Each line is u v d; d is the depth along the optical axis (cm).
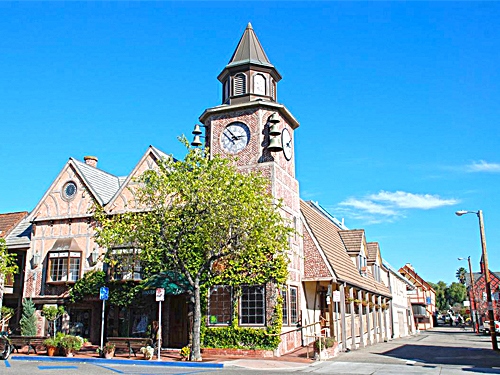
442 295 14638
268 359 1958
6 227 3269
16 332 2761
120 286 2453
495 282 6550
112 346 1966
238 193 1878
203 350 2112
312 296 2625
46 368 1634
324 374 1534
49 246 2723
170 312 2408
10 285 2912
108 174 3059
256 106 2419
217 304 2195
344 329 2423
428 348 2669
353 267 3031
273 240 1978
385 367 1728
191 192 1911
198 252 2195
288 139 2556
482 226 2575
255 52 2561
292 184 2556
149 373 1523
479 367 1742
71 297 2564
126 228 1978
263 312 2123
